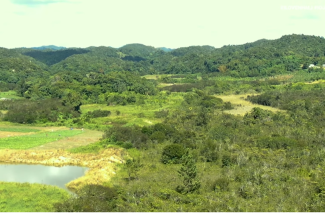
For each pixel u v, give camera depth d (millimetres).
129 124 85625
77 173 50719
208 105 110000
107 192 37531
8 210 34188
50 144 67500
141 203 35594
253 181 43188
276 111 101250
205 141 64625
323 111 90750
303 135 68188
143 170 49500
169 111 103312
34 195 39031
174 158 53656
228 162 52219
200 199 36438
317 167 48969
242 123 81375
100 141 66438
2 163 55750
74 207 32844
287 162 50938
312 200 36938
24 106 108062
